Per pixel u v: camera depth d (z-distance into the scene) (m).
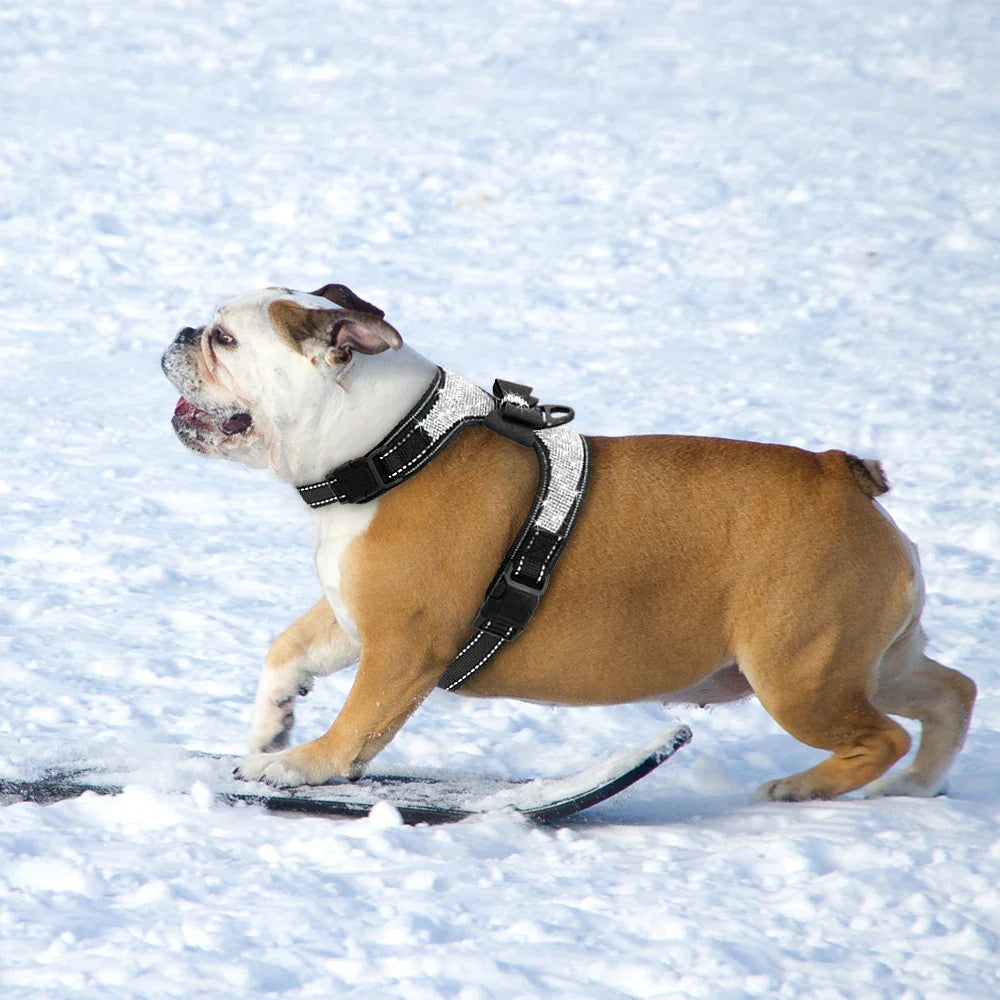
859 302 24.19
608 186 31.14
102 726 8.97
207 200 28.53
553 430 7.90
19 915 5.91
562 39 46.19
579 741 9.55
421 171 31.55
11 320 21.11
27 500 14.06
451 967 5.62
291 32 45.09
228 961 5.57
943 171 33.09
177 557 12.87
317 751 7.76
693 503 7.75
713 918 6.27
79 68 39.25
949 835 7.48
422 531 7.51
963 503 15.13
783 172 32.66
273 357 7.52
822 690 7.89
